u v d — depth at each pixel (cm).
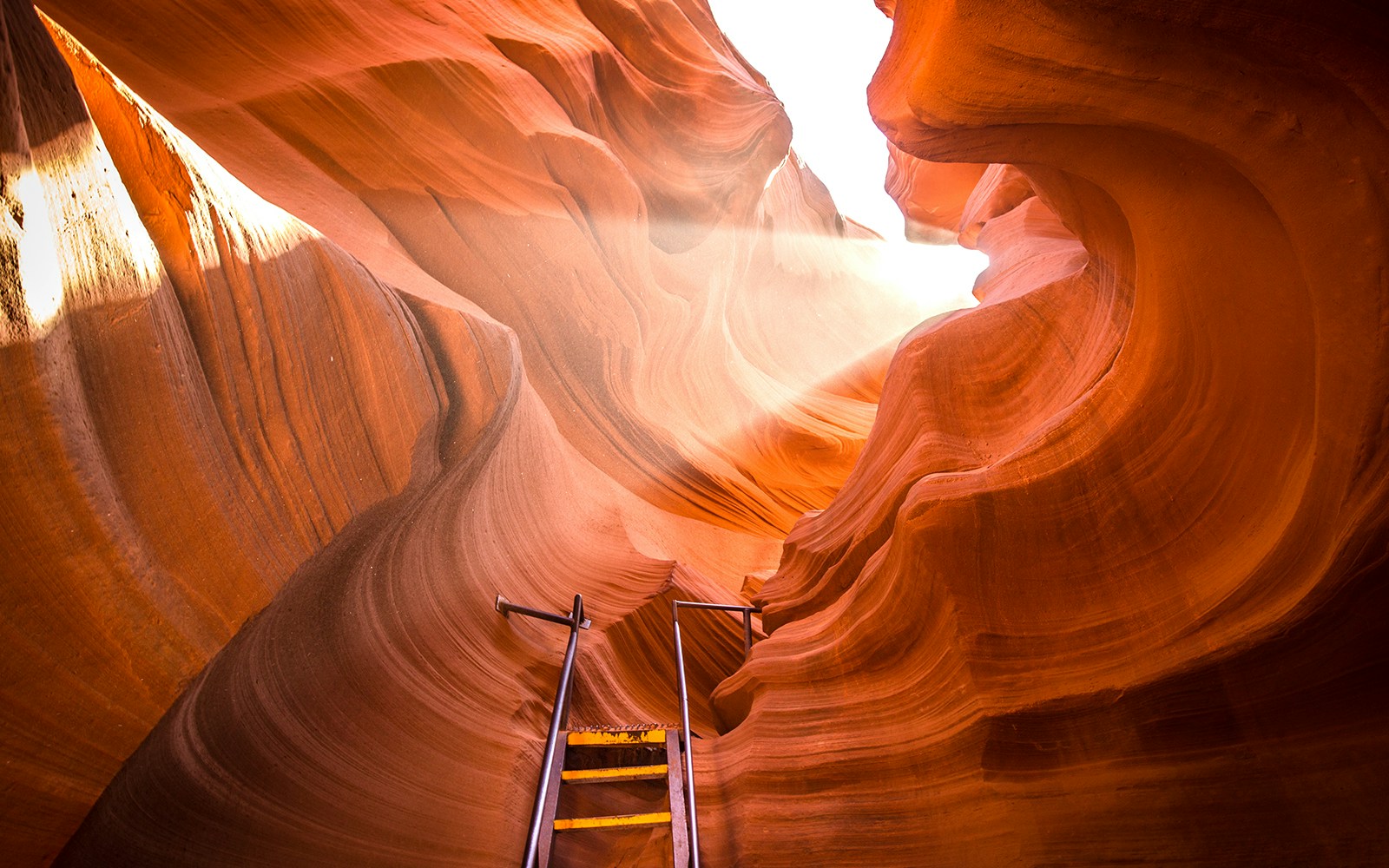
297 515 346
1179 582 338
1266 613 295
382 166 877
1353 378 239
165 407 274
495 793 470
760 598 782
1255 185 260
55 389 219
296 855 351
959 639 398
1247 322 304
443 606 530
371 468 402
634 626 753
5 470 205
